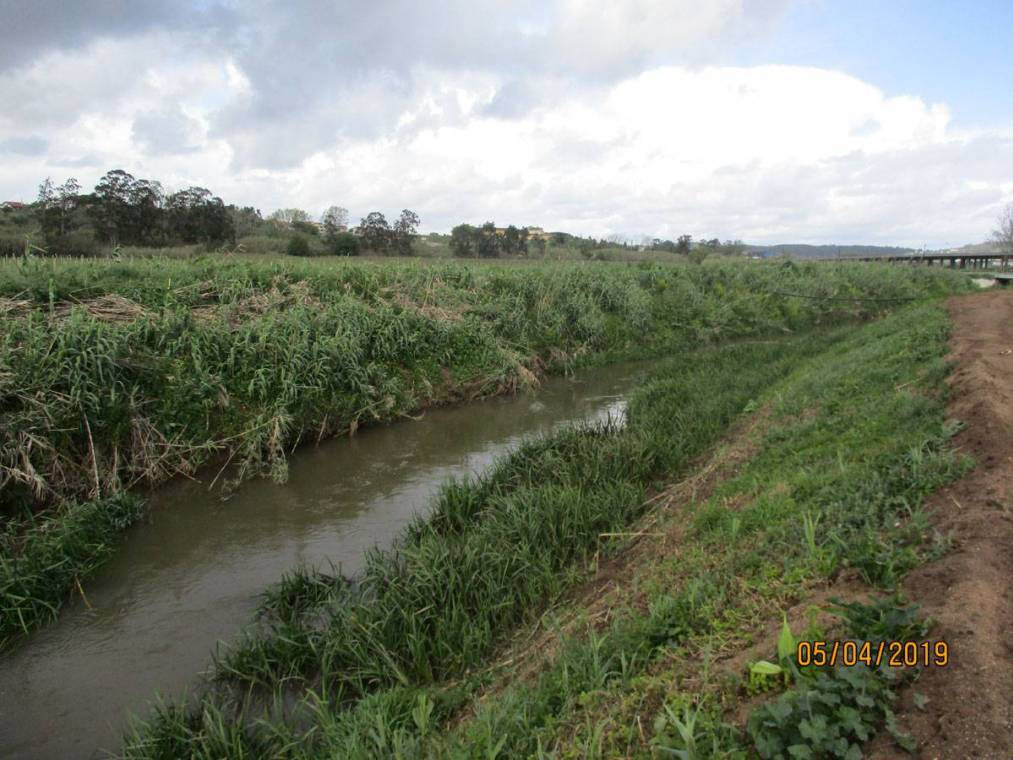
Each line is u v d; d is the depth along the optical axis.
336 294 13.72
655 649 3.97
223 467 9.44
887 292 26.50
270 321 11.29
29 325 9.20
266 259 17.47
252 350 10.62
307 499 8.65
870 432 6.26
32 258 11.39
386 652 4.92
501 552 6.11
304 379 10.95
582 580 5.95
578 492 7.07
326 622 5.67
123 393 9.09
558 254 38.34
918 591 3.46
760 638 3.61
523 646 5.06
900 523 4.30
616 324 19.30
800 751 2.46
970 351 8.12
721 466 7.54
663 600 4.40
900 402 6.76
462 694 4.52
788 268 28.73
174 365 9.91
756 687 3.11
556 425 11.95
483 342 14.72
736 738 2.85
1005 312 12.34
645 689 3.50
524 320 16.59
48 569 6.35
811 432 7.16
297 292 13.23
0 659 5.47
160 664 5.34
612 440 9.13
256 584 6.55
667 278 23.53
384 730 3.91
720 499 6.35
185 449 9.35
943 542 3.80
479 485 8.16
